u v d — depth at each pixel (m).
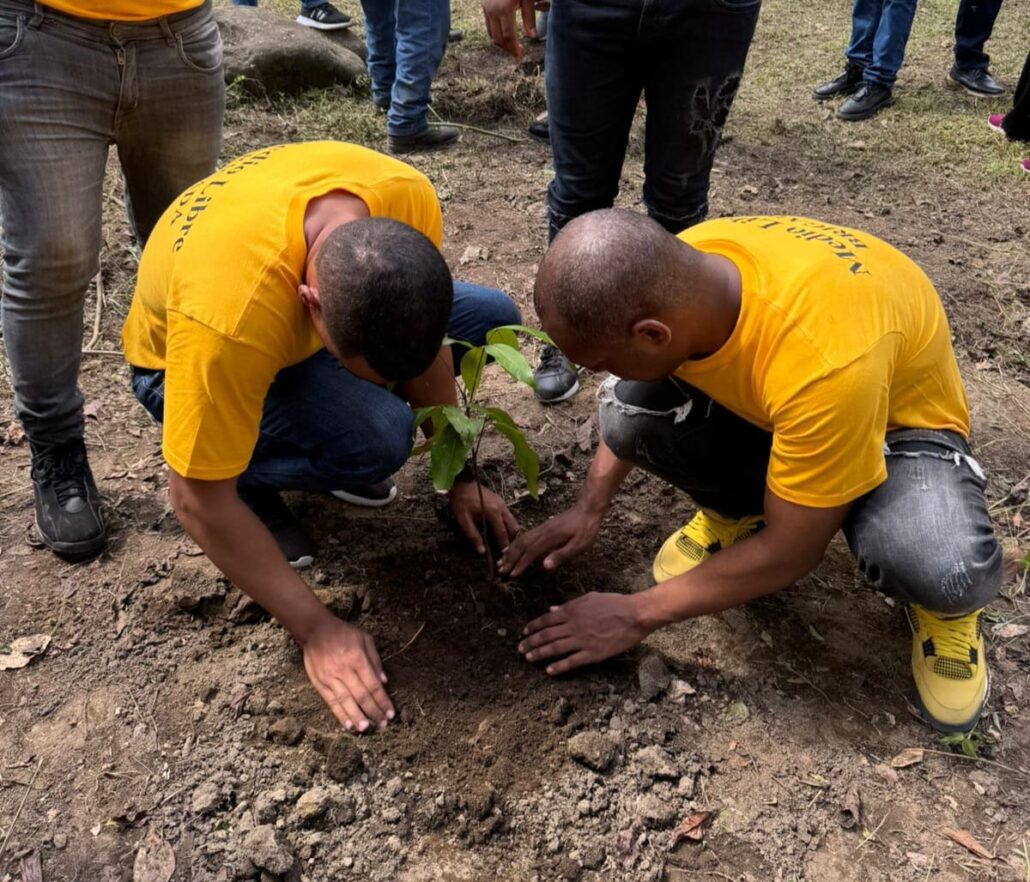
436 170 4.56
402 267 1.51
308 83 5.26
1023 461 2.83
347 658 2.00
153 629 2.20
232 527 1.83
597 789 1.91
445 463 1.90
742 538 2.31
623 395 2.15
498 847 1.83
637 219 1.61
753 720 2.07
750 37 2.55
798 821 1.88
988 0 5.38
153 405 2.21
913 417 1.95
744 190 4.43
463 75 5.70
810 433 1.67
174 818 1.84
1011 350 3.34
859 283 1.73
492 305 2.44
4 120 1.92
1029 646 2.25
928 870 1.81
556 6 2.52
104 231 3.76
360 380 2.15
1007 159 4.82
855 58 5.45
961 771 1.99
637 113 5.24
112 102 2.07
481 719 2.02
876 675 2.18
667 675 2.12
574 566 2.40
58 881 1.75
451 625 2.21
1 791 1.88
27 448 2.73
